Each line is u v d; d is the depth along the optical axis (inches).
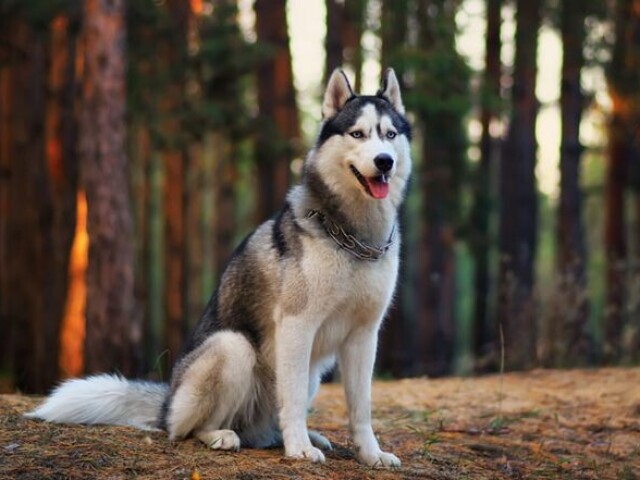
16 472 170.7
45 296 586.6
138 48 647.1
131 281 415.2
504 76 772.0
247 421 209.5
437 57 617.6
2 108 618.2
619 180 759.7
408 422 260.2
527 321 464.8
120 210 416.5
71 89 605.3
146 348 815.7
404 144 208.1
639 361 459.5
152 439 200.4
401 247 225.8
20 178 607.5
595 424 263.6
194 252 881.5
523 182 692.1
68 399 209.0
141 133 816.9
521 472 212.2
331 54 681.0
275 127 687.1
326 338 201.5
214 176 869.2
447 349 753.6
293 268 193.9
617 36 724.7
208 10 713.6
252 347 203.0
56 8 568.4
